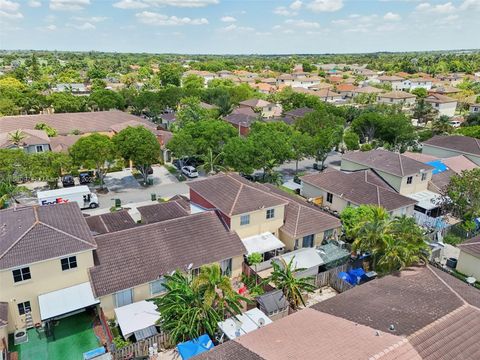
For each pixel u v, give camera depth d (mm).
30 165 55469
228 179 45625
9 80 140750
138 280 32000
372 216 39594
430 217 51719
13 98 113250
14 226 32719
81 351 28859
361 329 24000
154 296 33500
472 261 39281
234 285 37156
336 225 44562
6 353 27344
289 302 32438
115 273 32031
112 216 43562
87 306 29984
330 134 74562
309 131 82812
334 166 81000
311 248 41500
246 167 61125
